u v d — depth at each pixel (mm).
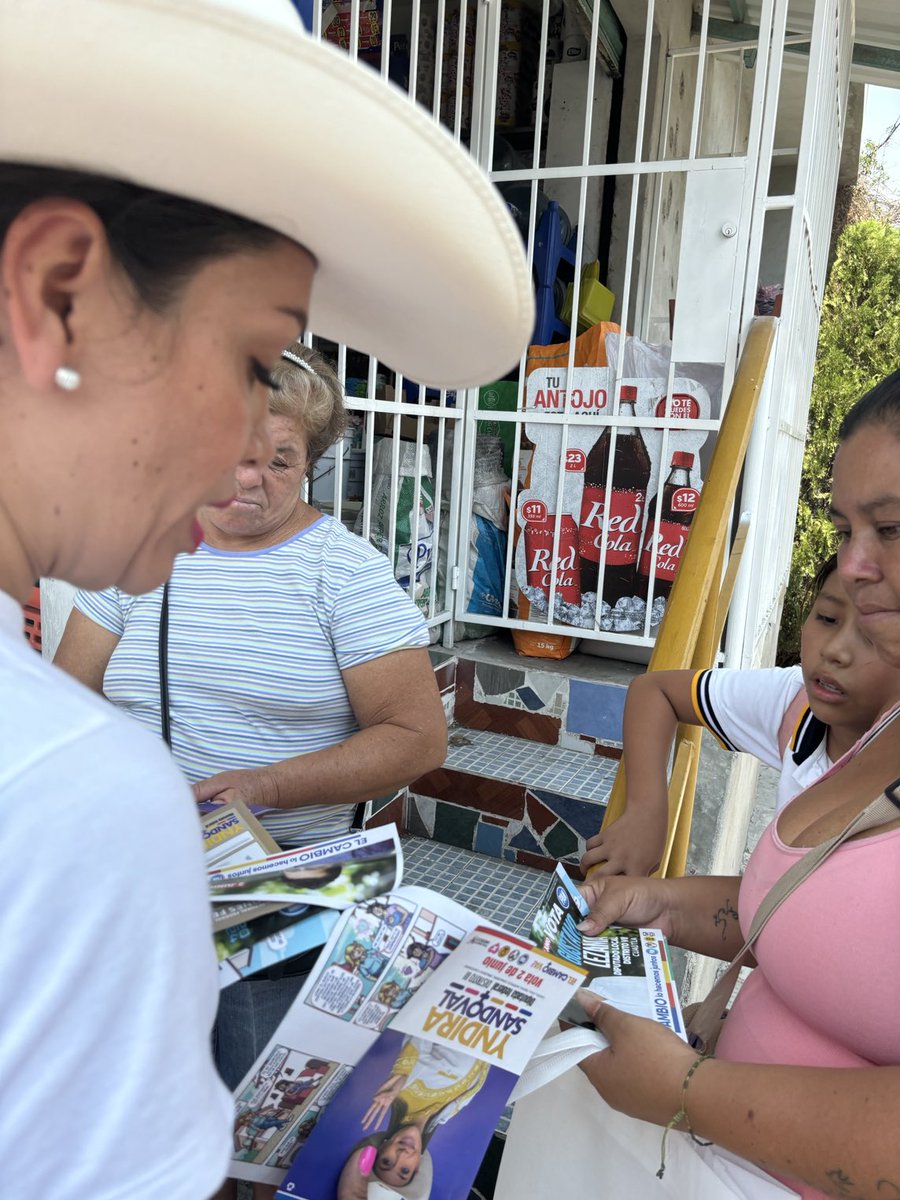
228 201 489
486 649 3348
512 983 869
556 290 3682
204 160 463
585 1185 944
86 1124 416
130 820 416
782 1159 734
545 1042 883
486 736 3150
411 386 3100
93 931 404
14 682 428
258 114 452
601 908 1138
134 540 534
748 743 1310
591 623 3176
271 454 622
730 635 2971
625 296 3002
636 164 2945
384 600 1460
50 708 428
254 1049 1267
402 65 3393
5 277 458
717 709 1337
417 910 921
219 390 523
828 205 5637
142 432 502
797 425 4797
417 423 3033
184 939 439
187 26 419
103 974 409
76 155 453
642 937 1088
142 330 487
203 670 1459
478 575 3350
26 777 398
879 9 5383
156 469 519
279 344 561
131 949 415
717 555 1725
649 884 1188
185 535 578
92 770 414
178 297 491
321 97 457
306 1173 786
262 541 1479
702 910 1192
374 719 1462
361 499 3186
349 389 3082
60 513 507
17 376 481
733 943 1183
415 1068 811
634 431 3033
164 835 429
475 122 3150
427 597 3189
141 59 421
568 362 3094
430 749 1466
